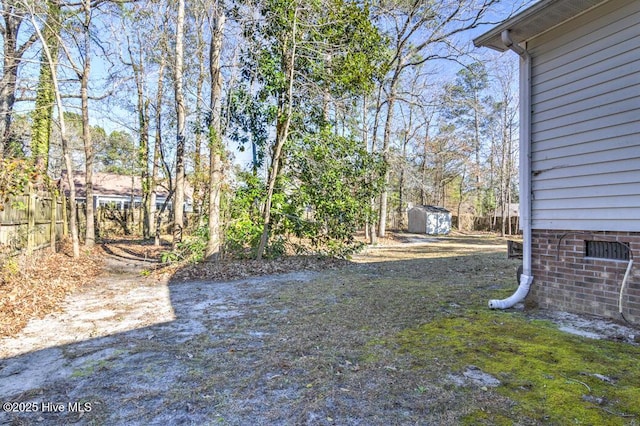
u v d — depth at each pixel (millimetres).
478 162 26672
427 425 2043
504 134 24406
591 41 3934
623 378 2547
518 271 4992
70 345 3457
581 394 2338
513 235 23422
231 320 4305
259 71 8883
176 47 10312
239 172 9523
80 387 2594
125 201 23625
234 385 2598
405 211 27406
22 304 4730
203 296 5656
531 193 4582
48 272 6906
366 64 10234
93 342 3543
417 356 3049
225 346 3408
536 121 4531
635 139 3557
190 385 2607
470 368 2775
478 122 26016
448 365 2844
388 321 4117
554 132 4316
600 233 3850
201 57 10211
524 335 3473
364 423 2080
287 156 9703
